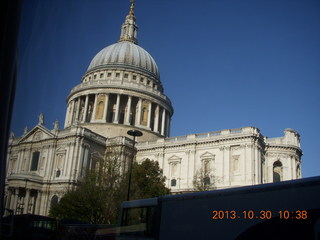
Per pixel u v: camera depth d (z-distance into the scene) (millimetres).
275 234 13914
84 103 100875
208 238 15984
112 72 109625
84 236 22578
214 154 74375
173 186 77375
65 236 22297
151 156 82875
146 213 19359
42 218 20906
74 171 69812
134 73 111562
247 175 68688
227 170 71250
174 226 17594
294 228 13477
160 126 108188
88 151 75125
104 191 40750
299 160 78062
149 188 53500
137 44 126500
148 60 117438
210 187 68062
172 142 80875
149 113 103438
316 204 13164
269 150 75438
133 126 97375
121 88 101562
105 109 98562
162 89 120625
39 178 66250
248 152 70438
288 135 76812
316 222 12984
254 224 14617
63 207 40031
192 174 75625
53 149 71562
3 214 6203
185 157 78188
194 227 16719
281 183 14383
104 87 100562
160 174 62031
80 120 97438
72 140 72562
